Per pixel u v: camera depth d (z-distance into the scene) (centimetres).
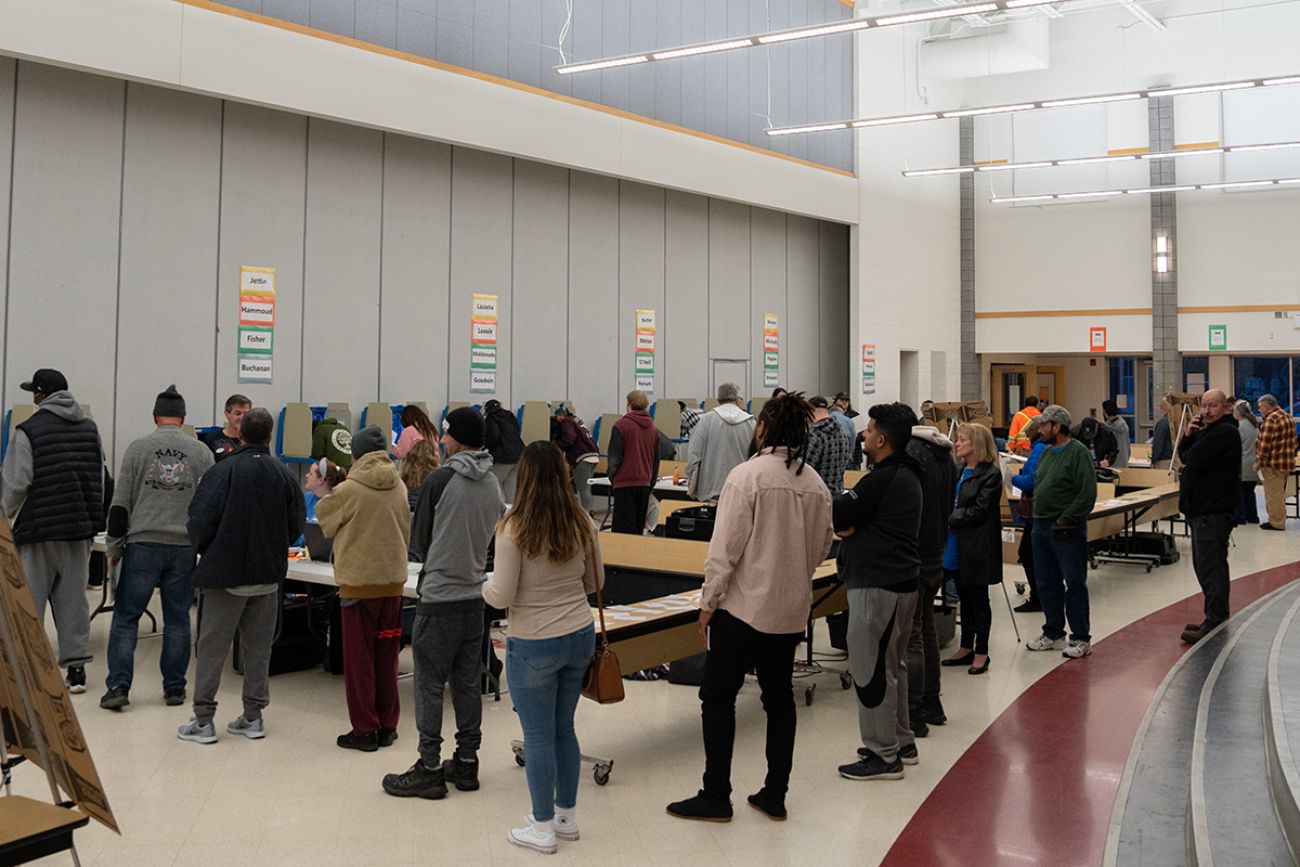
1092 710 505
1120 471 1117
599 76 1233
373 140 1052
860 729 441
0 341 798
